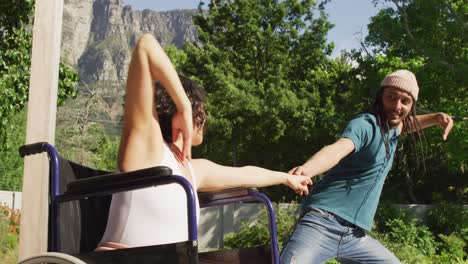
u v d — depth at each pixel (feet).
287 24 118.21
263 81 114.32
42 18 15.26
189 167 8.91
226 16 118.62
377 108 11.89
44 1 15.29
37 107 15.07
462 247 59.11
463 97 81.71
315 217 11.35
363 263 11.74
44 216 14.33
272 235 9.46
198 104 9.23
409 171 97.71
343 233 11.40
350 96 97.55
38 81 15.14
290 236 11.35
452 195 94.38
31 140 14.97
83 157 103.55
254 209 62.18
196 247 7.29
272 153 111.14
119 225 8.40
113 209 8.52
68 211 8.83
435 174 96.94
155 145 8.30
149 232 8.32
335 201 11.44
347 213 11.43
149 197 8.35
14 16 41.86
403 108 11.83
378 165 11.59
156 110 8.73
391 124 11.93
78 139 103.65
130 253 7.57
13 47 41.98
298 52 119.03
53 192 8.62
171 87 8.26
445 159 94.43
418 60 82.43
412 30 79.92
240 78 114.73
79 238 9.04
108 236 8.50
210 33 120.67
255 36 116.78
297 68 119.96
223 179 9.86
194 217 7.34
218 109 106.32
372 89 87.81
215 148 110.93
